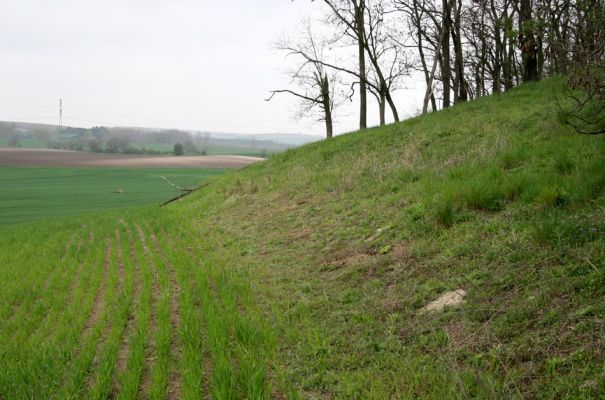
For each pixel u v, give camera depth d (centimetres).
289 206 1573
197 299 863
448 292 631
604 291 489
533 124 1466
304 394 486
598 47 682
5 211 3934
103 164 9375
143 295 900
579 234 615
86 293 1016
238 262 1101
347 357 545
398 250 841
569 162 921
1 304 970
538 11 826
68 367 612
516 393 406
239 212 1794
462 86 2658
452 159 1330
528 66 2405
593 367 399
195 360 560
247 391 479
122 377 545
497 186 907
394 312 636
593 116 1159
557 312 487
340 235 1077
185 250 1349
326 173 1827
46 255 1545
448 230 838
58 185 6194
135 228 1948
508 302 546
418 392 447
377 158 1770
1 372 584
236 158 10862
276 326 669
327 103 3481
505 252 667
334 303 717
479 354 477
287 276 909
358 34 3070
